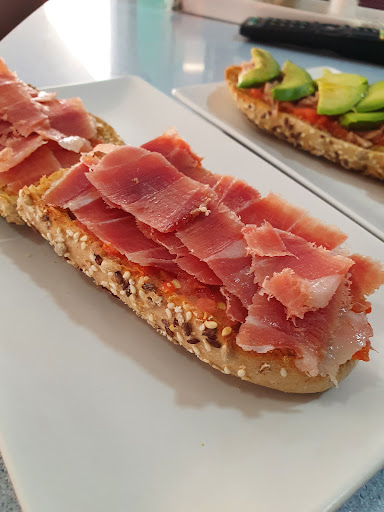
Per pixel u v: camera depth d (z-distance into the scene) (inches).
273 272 6.3
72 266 8.6
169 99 13.2
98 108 12.9
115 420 6.4
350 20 17.5
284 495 5.6
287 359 6.3
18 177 8.7
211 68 17.0
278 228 7.2
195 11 21.3
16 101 9.5
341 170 12.3
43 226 8.4
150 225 7.0
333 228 7.1
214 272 6.5
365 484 6.0
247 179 10.7
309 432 6.3
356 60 17.6
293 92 12.6
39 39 17.8
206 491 5.7
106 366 7.1
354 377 6.9
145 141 12.0
